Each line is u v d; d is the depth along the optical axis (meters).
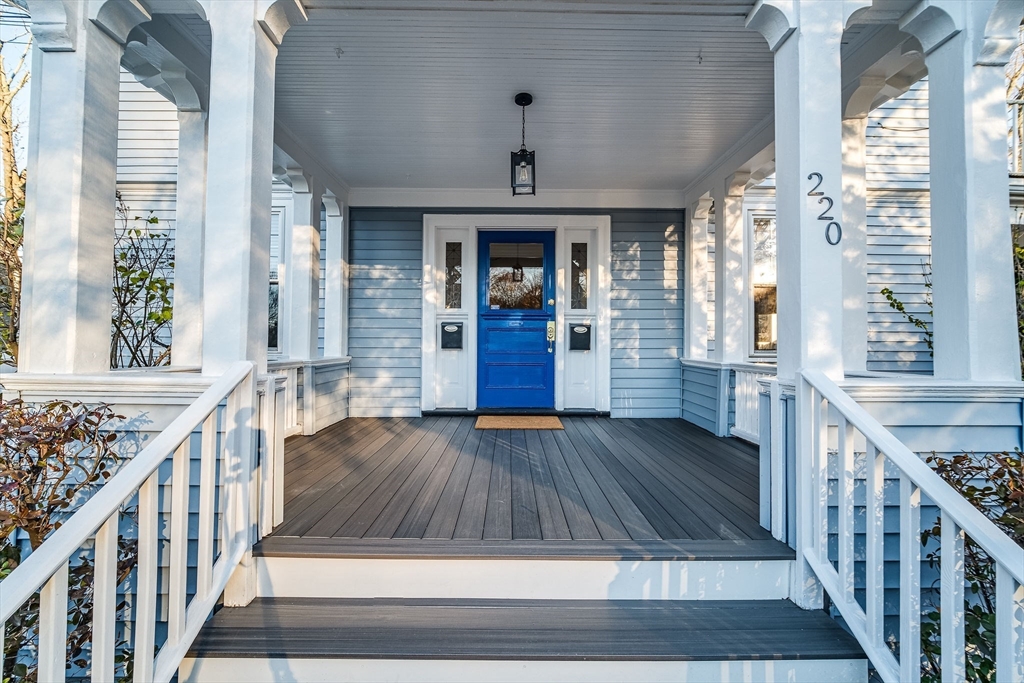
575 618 1.92
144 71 2.95
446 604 2.00
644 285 5.67
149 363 4.72
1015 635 1.29
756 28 2.36
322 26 2.81
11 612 1.08
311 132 4.22
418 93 3.57
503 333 5.81
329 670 1.73
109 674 1.41
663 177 5.28
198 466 2.11
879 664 1.65
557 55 3.09
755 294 5.62
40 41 2.14
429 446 4.13
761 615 1.96
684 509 2.58
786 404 2.20
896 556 2.14
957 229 2.26
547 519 2.43
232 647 1.74
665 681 1.73
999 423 2.15
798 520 2.05
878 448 1.68
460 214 5.69
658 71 3.28
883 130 5.34
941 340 2.32
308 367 4.61
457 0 2.30
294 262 4.75
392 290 5.68
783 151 2.28
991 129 2.22
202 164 3.13
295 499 2.72
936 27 2.30
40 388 2.10
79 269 2.16
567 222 5.67
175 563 1.67
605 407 5.63
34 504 1.82
